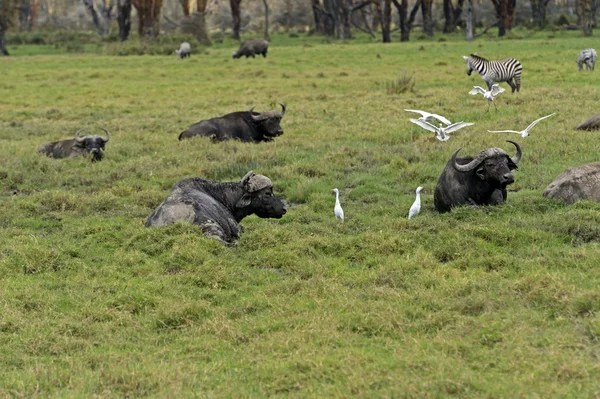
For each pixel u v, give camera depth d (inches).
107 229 1587.1
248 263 1368.1
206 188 1576.0
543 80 3794.3
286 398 871.7
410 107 3093.0
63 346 1043.9
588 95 3107.8
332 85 4160.9
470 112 2807.6
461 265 1301.7
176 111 3435.0
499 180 1560.0
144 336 1083.3
